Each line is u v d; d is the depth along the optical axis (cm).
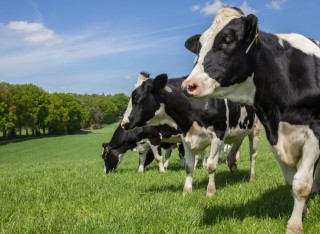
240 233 479
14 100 8725
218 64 440
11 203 752
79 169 1518
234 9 463
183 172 1230
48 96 10194
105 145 1448
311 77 469
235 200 680
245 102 481
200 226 529
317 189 638
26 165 2331
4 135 8925
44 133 10262
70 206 708
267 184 841
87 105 13988
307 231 476
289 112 468
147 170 1465
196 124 775
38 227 534
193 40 525
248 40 438
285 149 481
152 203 670
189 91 436
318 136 452
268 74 466
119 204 692
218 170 1206
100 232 493
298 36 507
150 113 834
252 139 972
